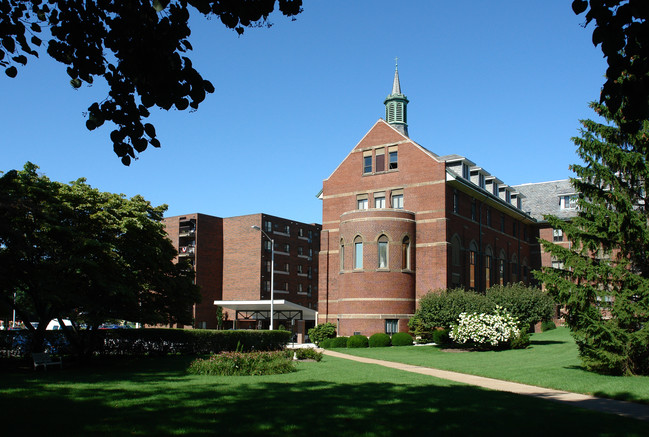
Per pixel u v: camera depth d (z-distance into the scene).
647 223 20.81
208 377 18.34
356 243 41.59
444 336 36.78
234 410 11.52
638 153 18.98
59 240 21.67
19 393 13.59
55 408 11.48
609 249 19.77
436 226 41.41
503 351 30.84
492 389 15.88
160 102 7.00
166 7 6.78
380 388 15.45
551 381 17.52
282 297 77.44
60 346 27.36
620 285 19.22
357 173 46.09
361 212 41.41
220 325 72.31
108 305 22.23
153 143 7.43
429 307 34.25
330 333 42.03
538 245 60.31
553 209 60.78
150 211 26.75
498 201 50.41
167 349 29.52
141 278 24.91
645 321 18.53
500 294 34.38
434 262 41.06
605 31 5.88
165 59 6.75
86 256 21.66
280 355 21.66
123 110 7.20
